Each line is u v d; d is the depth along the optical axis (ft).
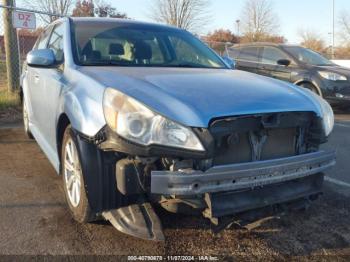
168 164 8.71
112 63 12.34
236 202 9.20
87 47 12.66
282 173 9.31
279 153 10.02
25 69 18.81
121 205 9.75
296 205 10.52
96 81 9.99
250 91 9.96
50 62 12.54
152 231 9.37
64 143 11.00
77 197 10.43
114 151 9.08
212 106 8.83
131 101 8.77
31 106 16.84
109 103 9.03
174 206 9.21
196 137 8.35
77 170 10.23
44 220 11.07
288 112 9.68
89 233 10.38
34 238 10.11
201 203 8.94
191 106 8.70
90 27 13.75
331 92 31.09
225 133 8.91
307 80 32.17
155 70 11.46
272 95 9.98
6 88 32.78
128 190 8.93
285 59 33.50
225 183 8.57
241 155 9.36
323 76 31.32
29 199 12.50
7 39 29.27
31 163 16.17
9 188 13.39
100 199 9.52
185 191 8.28
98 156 9.38
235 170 8.60
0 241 9.93
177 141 8.34
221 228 9.46
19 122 24.72
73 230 10.52
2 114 26.45
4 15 29.04
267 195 9.67
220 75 11.44
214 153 8.56
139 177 8.95
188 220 11.14
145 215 9.70
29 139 20.12
